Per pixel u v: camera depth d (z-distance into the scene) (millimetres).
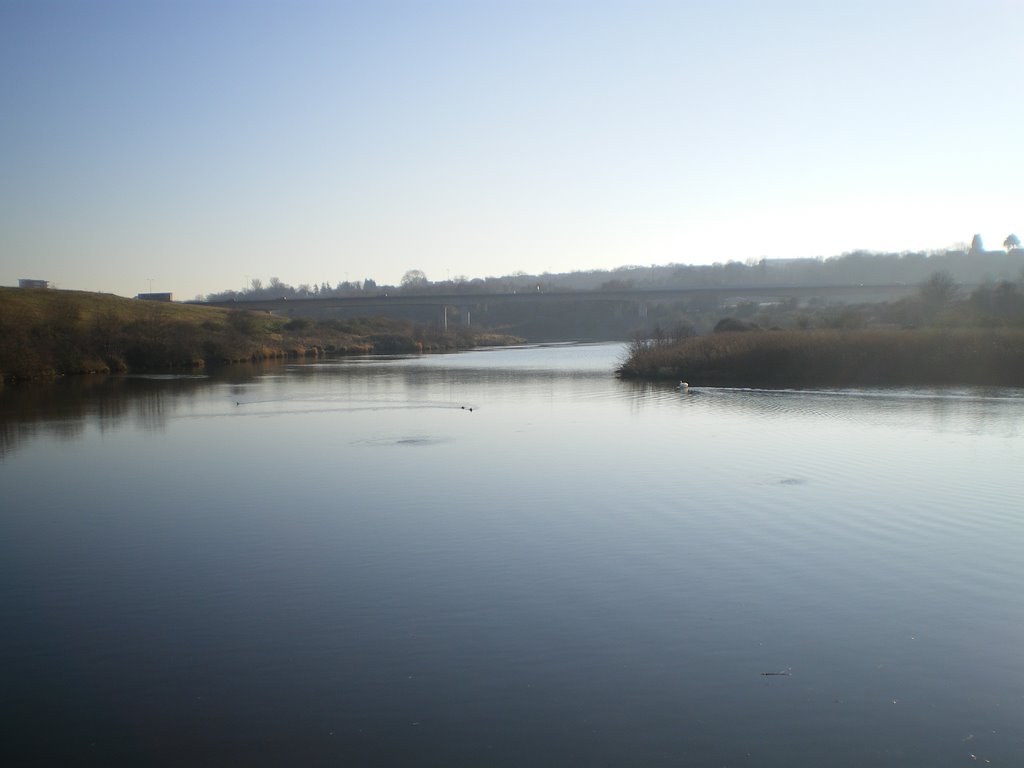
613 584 18281
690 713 12812
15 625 16625
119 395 59219
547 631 15828
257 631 16078
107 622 16688
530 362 97062
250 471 31328
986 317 77500
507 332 186375
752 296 157625
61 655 15211
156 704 13375
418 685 13789
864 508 24344
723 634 15602
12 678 14359
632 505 25047
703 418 44094
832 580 18391
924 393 54281
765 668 14234
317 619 16609
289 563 20125
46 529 23578
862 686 13602
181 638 15836
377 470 31062
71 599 17984
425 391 61250
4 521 24516
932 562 19531
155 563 20344
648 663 14461
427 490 27516
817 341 64688
